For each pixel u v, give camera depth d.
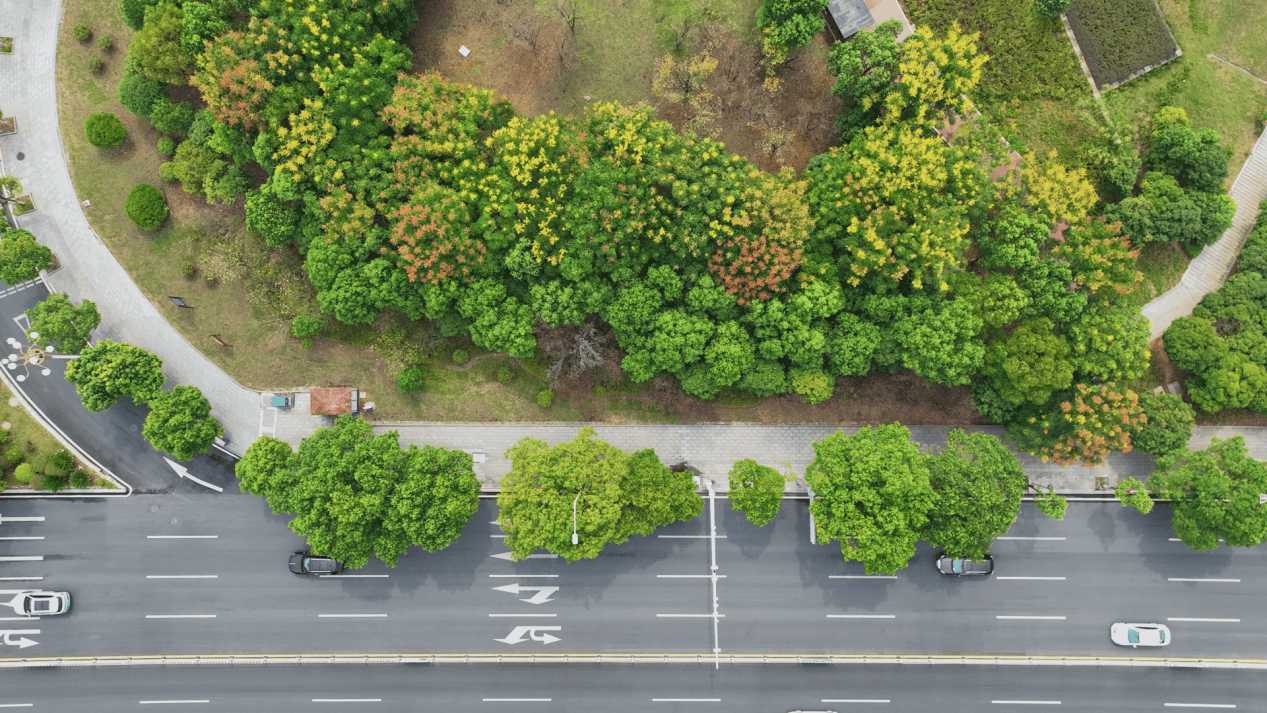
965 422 52.38
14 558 51.97
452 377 52.16
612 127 45.69
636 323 46.62
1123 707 52.50
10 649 51.84
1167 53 51.19
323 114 45.81
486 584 52.53
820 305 45.00
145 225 50.31
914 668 52.66
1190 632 52.62
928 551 52.97
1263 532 46.97
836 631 52.78
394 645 52.38
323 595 52.41
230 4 47.09
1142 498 47.72
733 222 43.62
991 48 51.88
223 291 51.91
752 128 52.00
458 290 46.97
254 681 52.12
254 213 47.94
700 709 52.38
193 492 52.44
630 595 52.66
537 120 46.38
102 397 48.41
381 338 51.41
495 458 52.56
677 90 51.72
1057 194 46.00
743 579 52.78
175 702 51.94
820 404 52.44
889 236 44.97
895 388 51.84
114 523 52.28
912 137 44.94
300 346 51.97
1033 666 52.66
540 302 46.62
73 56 51.59
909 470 45.59
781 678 52.53
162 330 51.88
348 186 46.97
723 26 51.97
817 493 46.41
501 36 52.28
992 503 46.03
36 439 51.94
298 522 46.47
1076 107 51.47
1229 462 47.62
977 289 45.62
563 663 52.34
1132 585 52.97
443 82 47.19
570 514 45.47
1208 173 49.19
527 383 52.09
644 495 46.84
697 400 52.19
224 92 45.19
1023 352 45.47
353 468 46.25
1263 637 52.44
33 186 51.47
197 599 52.22
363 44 47.31
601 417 52.53
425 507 46.69
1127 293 51.41
